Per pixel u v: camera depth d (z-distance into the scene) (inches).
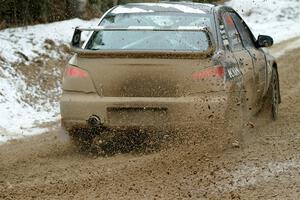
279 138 583.8
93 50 533.6
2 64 897.5
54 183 451.2
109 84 529.7
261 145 551.2
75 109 534.9
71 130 545.3
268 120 692.1
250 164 482.0
